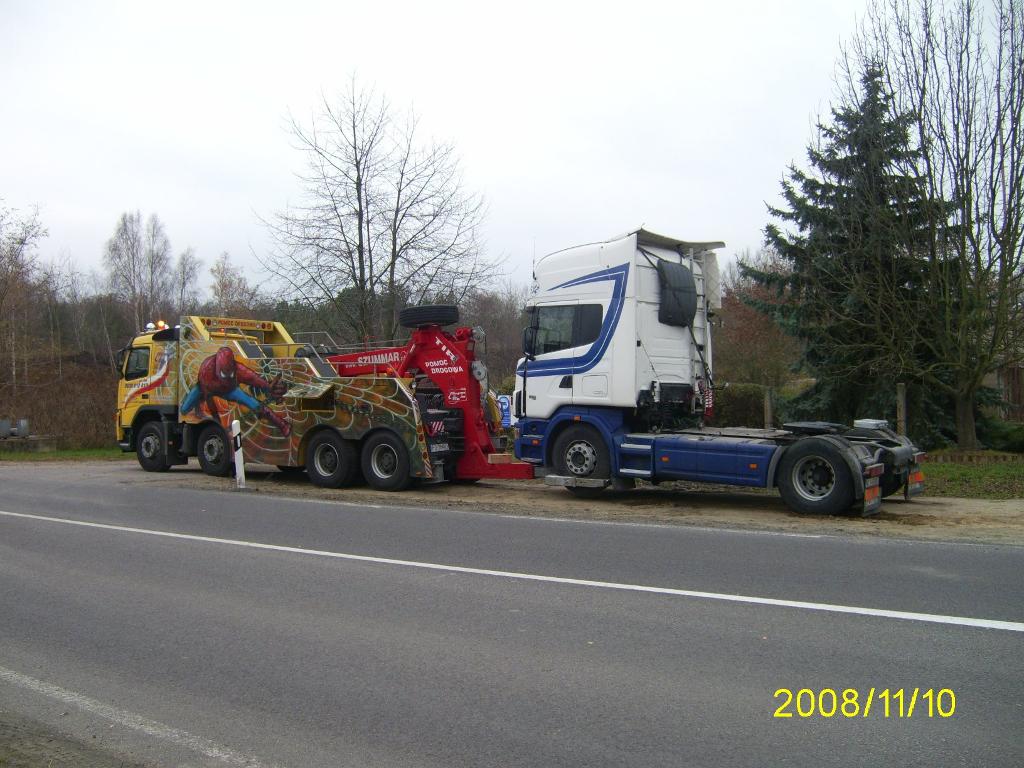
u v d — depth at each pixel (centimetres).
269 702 514
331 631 645
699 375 1397
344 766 429
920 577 757
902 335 1830
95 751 459
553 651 584
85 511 1277
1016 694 490
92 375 3588
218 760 443
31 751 460
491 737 454
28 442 2831
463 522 1113
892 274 1853
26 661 604
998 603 670
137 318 5803
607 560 857
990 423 2034
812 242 1962
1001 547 888
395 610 694
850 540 938
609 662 559
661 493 1395
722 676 528
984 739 436
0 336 3247
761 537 965
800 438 1159
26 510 1300
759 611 661
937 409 1959
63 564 904
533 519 1133
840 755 421
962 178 1741
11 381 3266
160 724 491
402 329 2188
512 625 645
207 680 554
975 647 568
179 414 1734
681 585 748
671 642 595
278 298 2134
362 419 1456
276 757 443
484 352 1495
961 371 1820
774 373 2972
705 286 1420
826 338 1991
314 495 1412
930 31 1766
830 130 1958
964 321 1753
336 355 1605
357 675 552
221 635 645
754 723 460
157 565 887
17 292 3297
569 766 418
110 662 596
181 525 1128
